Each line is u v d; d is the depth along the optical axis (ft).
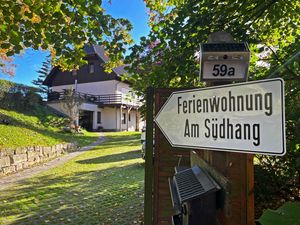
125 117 93.66
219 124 4.10
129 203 16.29
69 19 9.00
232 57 4.54
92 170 27.25
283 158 8.88
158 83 9.60
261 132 3.44
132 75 10.14
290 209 2.25
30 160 30.96
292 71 6.76
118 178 23.09
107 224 13.15
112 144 50.31
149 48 9.96
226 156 4.28
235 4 9.14
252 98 3.58
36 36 8.80
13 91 61.05
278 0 9.29
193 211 3.53
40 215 14.53
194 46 9.24
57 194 18.60
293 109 6.20
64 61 9.95
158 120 5.63
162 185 9.06
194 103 4.66
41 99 73.92
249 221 7.20
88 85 92.17
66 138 48.37
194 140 4.62
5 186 21.25
